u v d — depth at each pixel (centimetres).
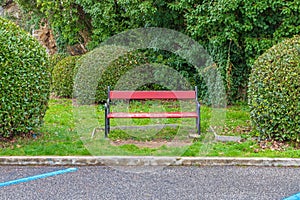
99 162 491
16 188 410
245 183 426
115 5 1080
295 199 380
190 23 922
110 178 443
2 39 544
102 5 1070
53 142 577
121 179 441
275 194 394
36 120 580
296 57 556
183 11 973
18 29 584
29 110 566
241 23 884
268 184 422
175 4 962
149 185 421
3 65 538
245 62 953
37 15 1261
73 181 432
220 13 845
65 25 1186
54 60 1238
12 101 549
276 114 562
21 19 1498
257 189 407
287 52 565
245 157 499
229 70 920
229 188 411
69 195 392
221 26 891
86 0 1080
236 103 955
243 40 912
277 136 575
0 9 1527
